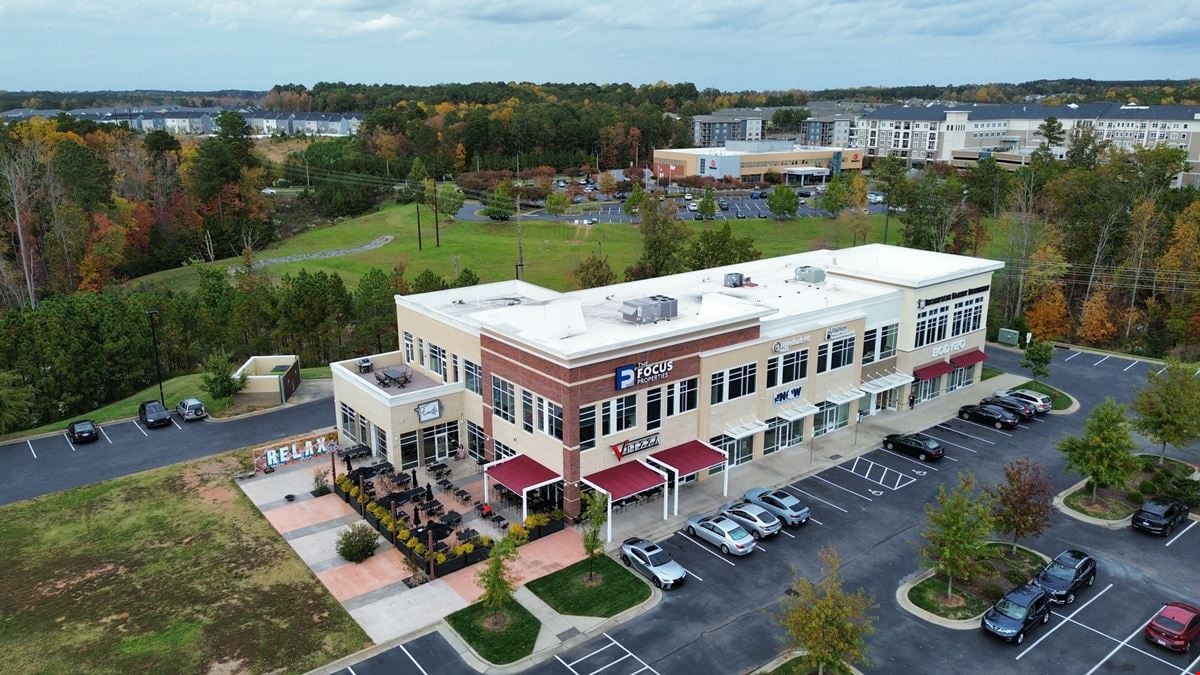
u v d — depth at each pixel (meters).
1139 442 52.34
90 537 41.91
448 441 50.56
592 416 41.47
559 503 42.78
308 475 48.78
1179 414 45.78
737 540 38.69
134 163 139.25
